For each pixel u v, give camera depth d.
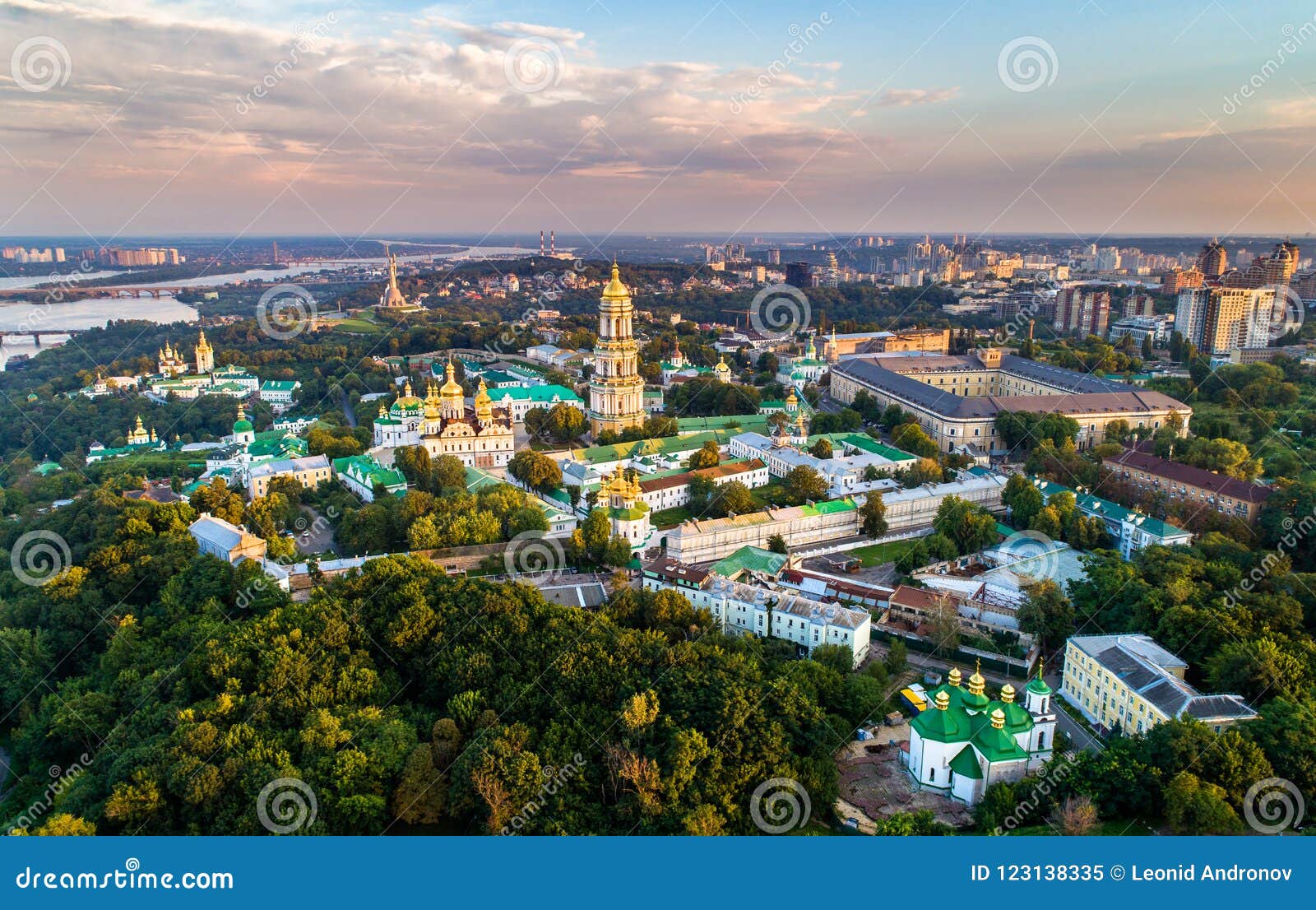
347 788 166.38
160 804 166.62
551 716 191.88
